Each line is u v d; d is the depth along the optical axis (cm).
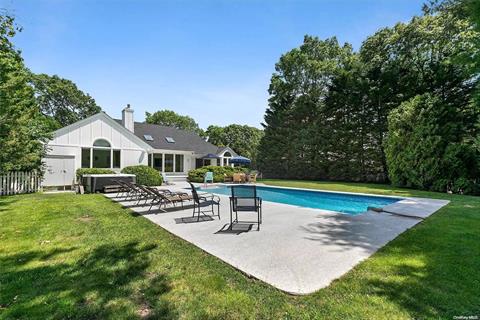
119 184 1179
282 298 262
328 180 2255
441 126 1345
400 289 274
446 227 539
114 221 607
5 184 1102
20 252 394
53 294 269
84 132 1565
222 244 433
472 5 729
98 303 253
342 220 621
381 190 1342
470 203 860
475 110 1245
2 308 242
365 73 1955
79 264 349
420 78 1598
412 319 223
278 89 2678
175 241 452
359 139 2034
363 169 2033
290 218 648
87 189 1214
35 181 1221
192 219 636
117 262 356
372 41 1973
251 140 4481
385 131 1892
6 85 852
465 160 1255
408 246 416
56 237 473
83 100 3453
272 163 2681
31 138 1145
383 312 234
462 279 296
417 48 1667
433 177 1319
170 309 244
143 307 248
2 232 504
